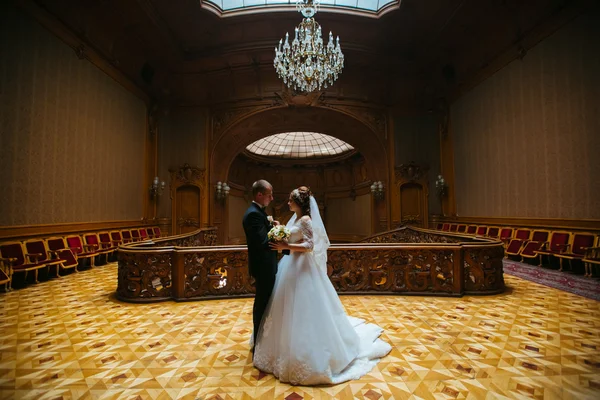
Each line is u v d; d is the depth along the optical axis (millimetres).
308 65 8523
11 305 4676
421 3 10258
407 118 14266
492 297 4918
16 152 6766
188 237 8836
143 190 12297
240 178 19922
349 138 15219
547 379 2447
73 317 4098
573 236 7082
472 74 11500
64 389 2348
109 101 10164
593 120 7035
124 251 4902
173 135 14078
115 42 10047
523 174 9125
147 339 3340
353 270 5168
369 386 2363
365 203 19016
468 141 12016
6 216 6504
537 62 8578
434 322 3791
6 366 2725
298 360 2400
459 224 12086
